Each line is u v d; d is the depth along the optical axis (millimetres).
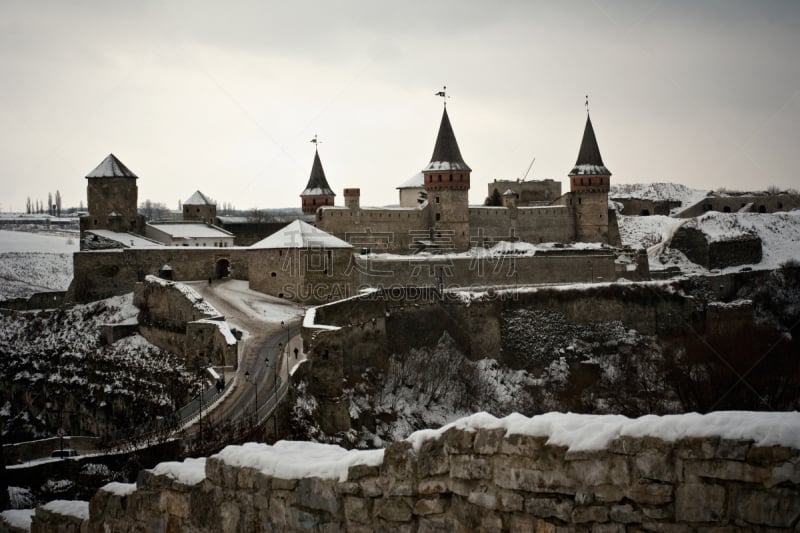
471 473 11781
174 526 15461
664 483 10297
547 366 100438
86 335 96625
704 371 91688
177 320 86562
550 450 11078
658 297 113312
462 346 95062
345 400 60281
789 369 88625
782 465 9555
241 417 51750
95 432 83625
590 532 10711
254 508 13984
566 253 126500
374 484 12617
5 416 93750
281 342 73062
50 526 19297
